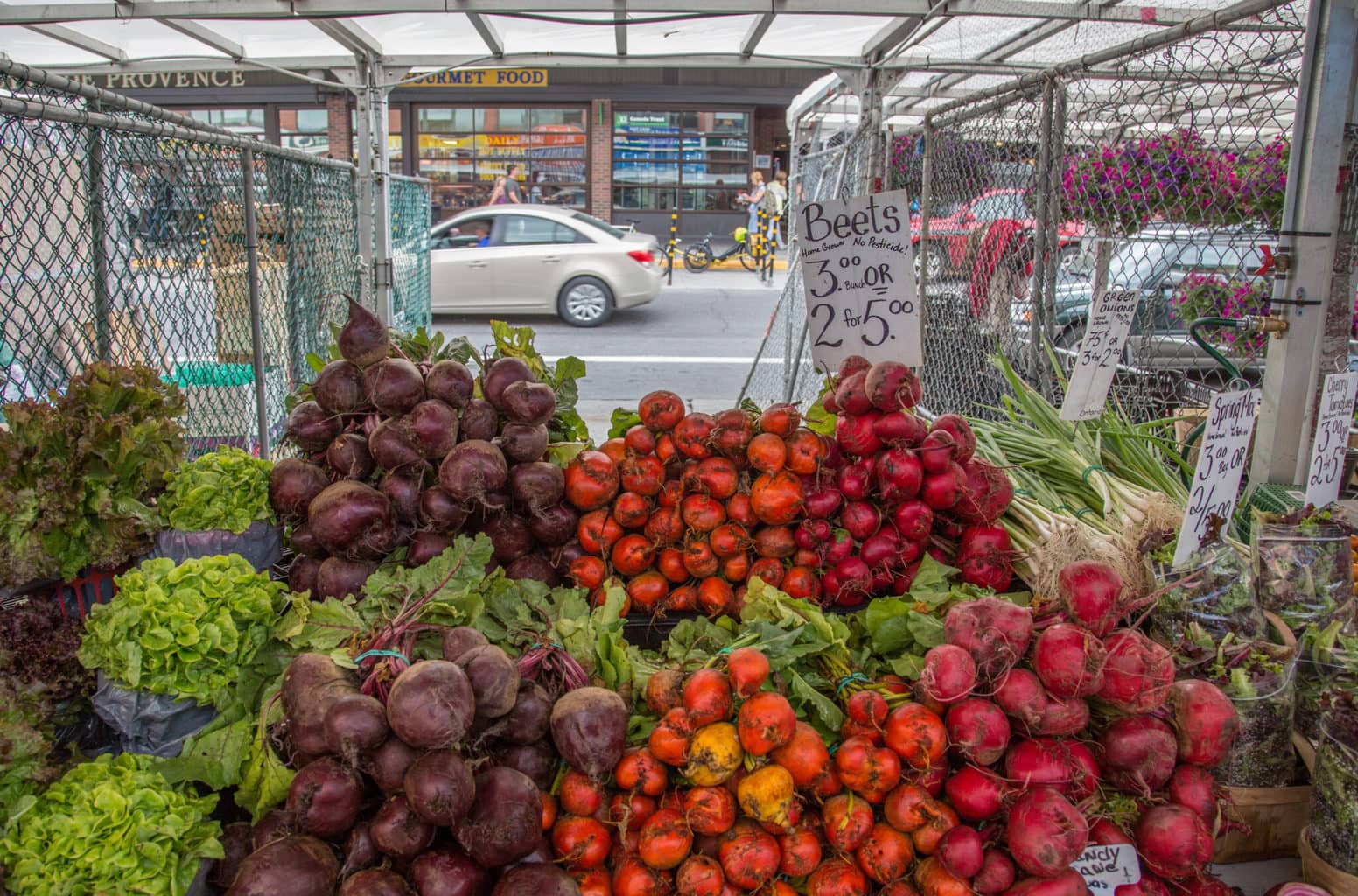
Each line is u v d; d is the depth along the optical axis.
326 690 1.82
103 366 2.33
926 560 2.46
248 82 19.70
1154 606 2.20
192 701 2.08
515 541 2.51
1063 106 3.74
